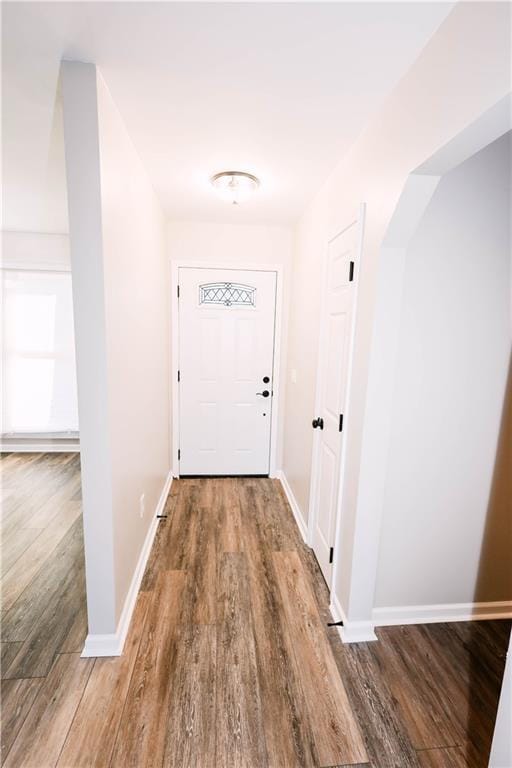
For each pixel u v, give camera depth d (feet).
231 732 4.08
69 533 8.11
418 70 3.76
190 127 5.26
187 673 4.75
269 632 5.48
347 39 3.56
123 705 4.31
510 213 5.00
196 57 3.86
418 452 5.41
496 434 5.49
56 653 4.98
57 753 3.83
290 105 4.70
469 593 5.90
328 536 6.50
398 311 4.75
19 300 12.50
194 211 9.08
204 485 10.73
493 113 2.86
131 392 5.91
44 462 12.55
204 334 10.54
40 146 5.86
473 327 5.18
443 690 4.68
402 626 5.76
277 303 10.57
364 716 4.31
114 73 4.11
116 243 4.88
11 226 11.43
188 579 6.61
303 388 8.63
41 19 3.36
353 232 5.48
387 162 4.43
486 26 2.81
